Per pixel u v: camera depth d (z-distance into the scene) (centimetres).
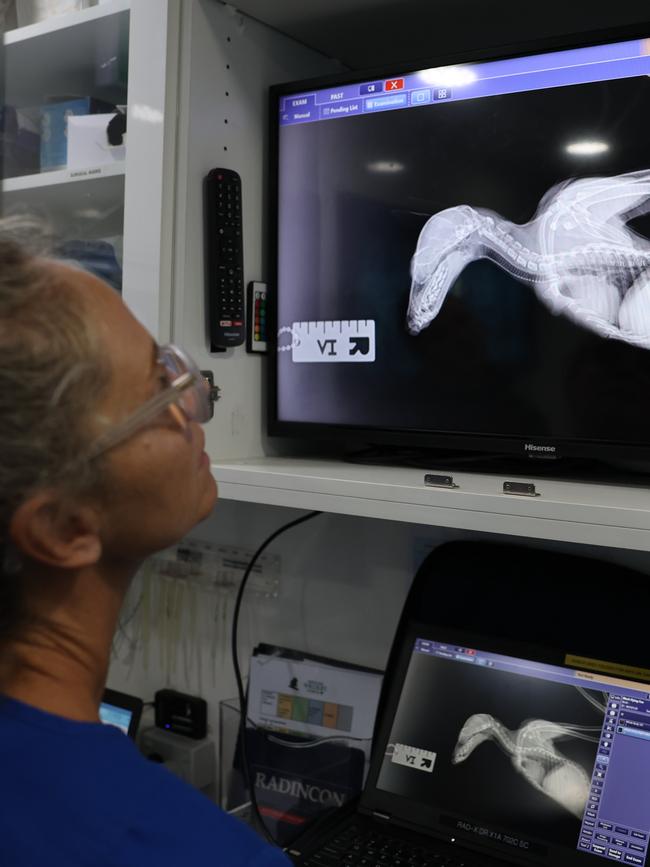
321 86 113
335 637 130
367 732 122
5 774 44
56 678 50
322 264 115
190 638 145
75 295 48
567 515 81
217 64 113
